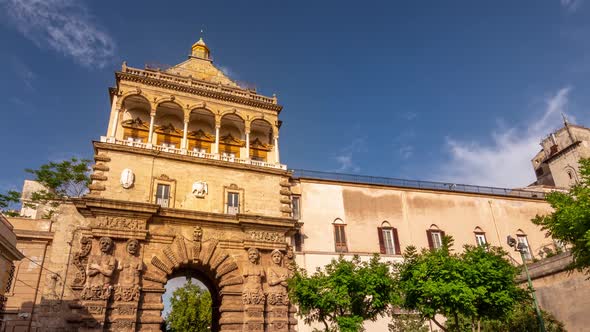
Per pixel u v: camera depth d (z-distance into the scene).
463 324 25.72
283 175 33.34
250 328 27.05
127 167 28.77
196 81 34.38
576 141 54.44
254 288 28.23
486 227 39.72
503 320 22.55
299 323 29.22
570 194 21.33
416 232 36.91
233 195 31.20
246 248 29.44
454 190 40.06
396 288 23.48
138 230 26.81
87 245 25.89
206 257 28.28
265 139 36.72
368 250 34.53
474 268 21.36
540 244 40.94
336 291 22.64
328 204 35.19
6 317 25.00
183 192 29.67
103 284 24.83
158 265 26.92
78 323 23.91
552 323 31.03
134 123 32.41
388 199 37.34
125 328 24.52
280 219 30.55
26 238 26.83
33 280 26.16
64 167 43.56
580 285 30.48
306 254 32.00
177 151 30.91
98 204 26.20
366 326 30.73
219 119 33.41
